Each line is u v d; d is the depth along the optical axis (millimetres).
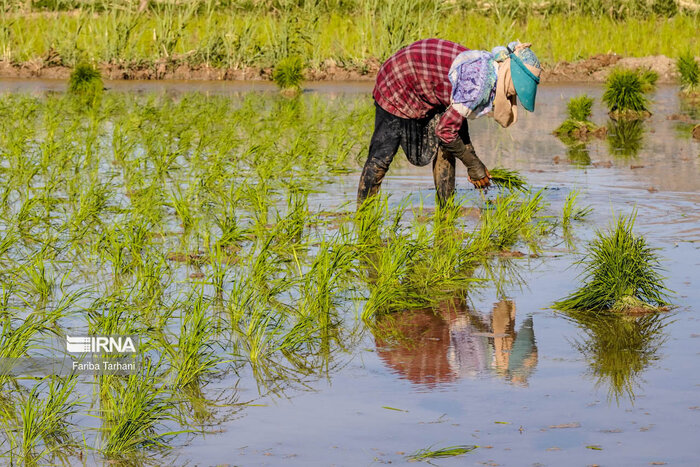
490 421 8281
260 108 34625
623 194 19312
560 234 15867
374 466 7371
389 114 16203
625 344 10422
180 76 48406
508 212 17031
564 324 11180
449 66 15492
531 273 13539
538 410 8523
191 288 12633
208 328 10953
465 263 14133
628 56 50938
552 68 47938
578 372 9523
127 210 16938
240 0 60969
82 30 53719
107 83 45250
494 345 10422
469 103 15031
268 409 8625
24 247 14922
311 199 18906
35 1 60906
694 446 7730
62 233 15758
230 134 24906
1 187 19406
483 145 27359
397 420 8320
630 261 11961
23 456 7676
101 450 7781
